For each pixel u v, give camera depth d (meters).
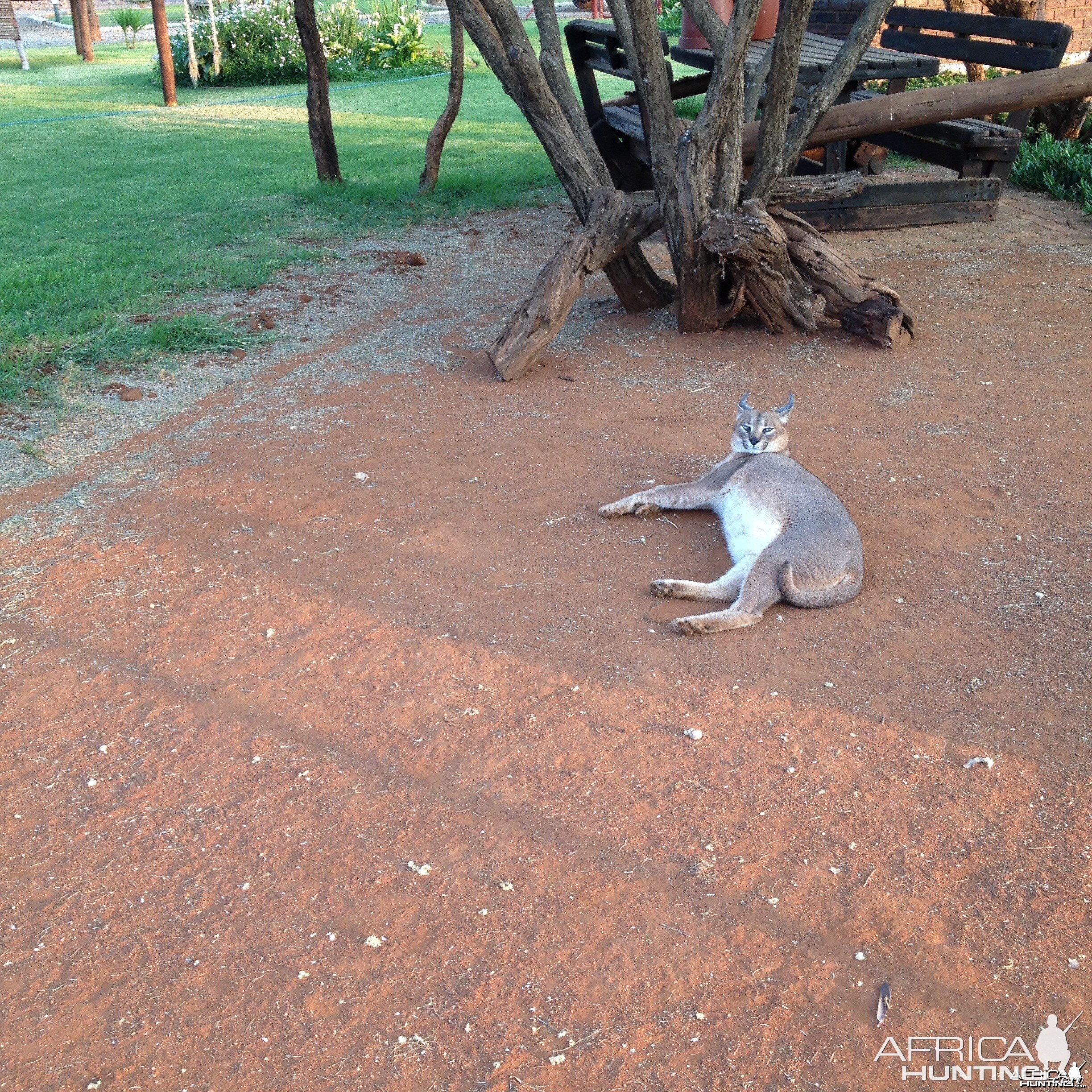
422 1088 2.08
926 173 8.23
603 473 3.99
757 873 2.45
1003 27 7.51
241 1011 2.21
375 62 15.57
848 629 3.15
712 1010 2.21
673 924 2.35
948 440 4.16
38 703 2.91
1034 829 2.53
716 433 4.29
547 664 3.01
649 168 8.42
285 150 9.88
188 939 2.34
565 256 4.87
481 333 5.38
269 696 2.92
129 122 11.43
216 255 6.50
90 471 4.03
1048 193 7.83
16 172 8.92
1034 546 3.48
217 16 15.31
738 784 2.65
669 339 5.32
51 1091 2.08
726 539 3.57
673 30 14.45
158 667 3.03
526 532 3.61
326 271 6.29
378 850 2.51
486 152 9.71
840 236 6.90
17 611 3.25
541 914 2.37
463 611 3.22
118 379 4.81
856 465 4.00
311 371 4.91
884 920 2.35
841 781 2.65
